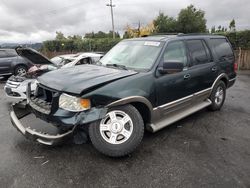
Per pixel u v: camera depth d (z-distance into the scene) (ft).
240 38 60.90
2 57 36.94
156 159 11.68
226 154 12.34
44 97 12.21
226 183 9.96
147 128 13.03
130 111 11.54
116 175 10.36
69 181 9.90
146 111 12.71
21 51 27.63
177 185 9.80
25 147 12.61
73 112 10.48
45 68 22.22
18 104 13.17
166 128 15.48
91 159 11.53
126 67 13.70
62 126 10.66
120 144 11.39
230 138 14.28
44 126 11.62
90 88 10.61
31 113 13.28
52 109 10.81
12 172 10.43
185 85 14.79
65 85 10.92
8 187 9.48
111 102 10.96
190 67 15.38
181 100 14.65
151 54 13.74
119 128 11.42
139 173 10.53
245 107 20.89
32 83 13.79
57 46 111.75
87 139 12.03
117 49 16.05
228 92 27.43
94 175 10.32
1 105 21.26
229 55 19.80
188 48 15.66
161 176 10.36
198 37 17.04
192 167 11.07
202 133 14.87
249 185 9.86
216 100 18.84
